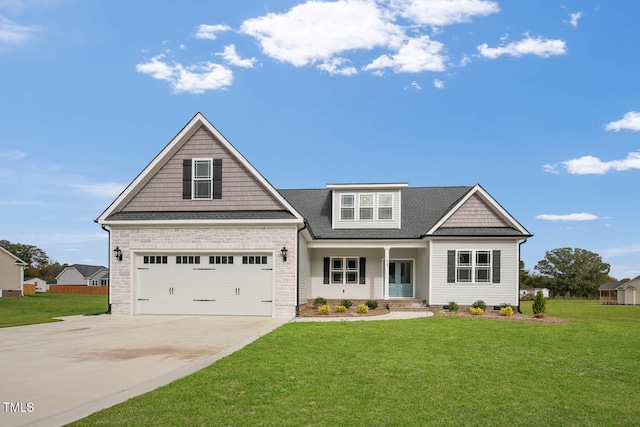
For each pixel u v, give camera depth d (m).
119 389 7.07
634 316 26.20
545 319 18.25
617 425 6.07
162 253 18.86
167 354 9.91
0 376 7.88
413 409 6.44
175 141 19.34
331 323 15.88
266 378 7.83
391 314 19.70
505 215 22.36
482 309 20.86
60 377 7.81
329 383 7.62
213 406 6.31
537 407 6.71
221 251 18.55
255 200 19.27
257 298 18.38
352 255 25.33
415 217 25.41
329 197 27.61
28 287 63.06
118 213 19.48
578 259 76.44
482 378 8.24
